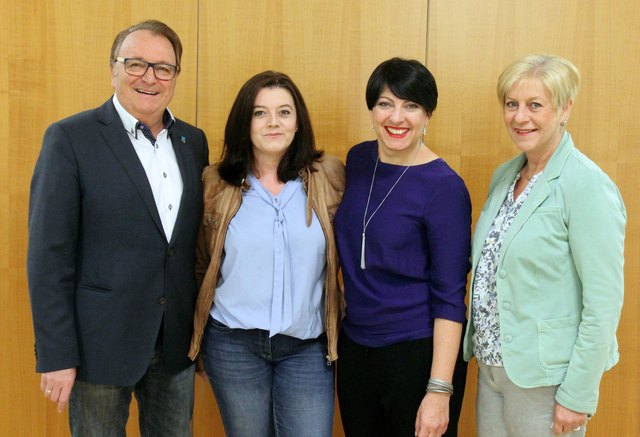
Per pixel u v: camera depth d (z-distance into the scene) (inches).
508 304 60.6
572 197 57.4
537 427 60.7
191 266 71.8
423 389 65.8
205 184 73.0
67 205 63.2
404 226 64.7
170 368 70.8
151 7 90.2
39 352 63.3
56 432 96.8
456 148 89.5
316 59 89.7
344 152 90.8
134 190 65.5
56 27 90.7
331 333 71.4
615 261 56.4
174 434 74.9
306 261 69.5
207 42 90.6
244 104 69.4
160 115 69.1
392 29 88.3
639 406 91.0
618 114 86.9
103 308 65.5
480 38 87.3
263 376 72.0
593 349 56.3
